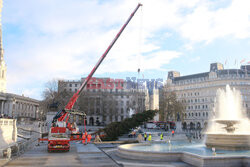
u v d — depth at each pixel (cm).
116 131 3634
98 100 10950
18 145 2334
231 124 2533
